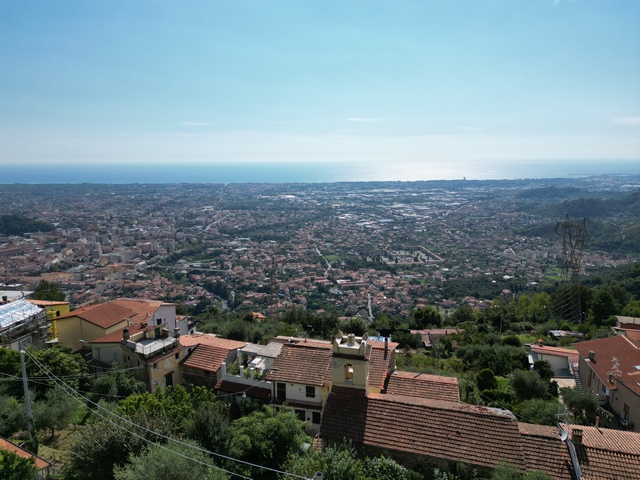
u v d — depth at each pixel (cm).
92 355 3450
